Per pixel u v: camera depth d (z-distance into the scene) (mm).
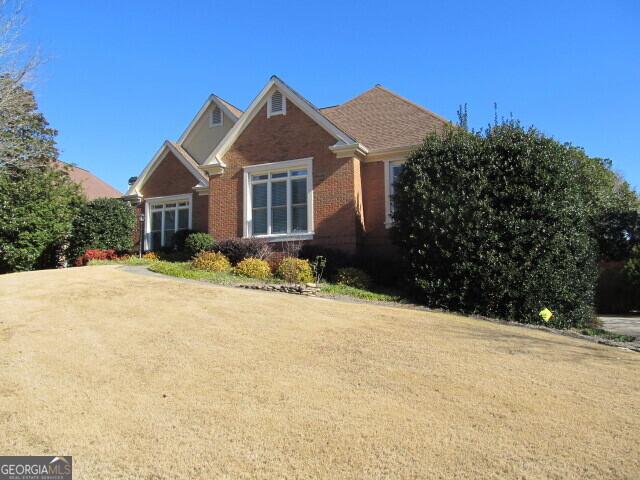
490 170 13023
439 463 4492
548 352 8453
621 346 10102
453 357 7684
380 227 18156
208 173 20203
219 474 4281
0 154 23625
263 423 5219
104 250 21359
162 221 24594
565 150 13383
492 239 12398
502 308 12508
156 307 10375
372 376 6691
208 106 27312
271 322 9438
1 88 22000
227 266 16625
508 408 5766
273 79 19219
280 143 18953
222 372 6723
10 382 6234
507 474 4324
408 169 14273
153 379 6441
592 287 13484
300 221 18391
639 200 33344
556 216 12359
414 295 13781
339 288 14664
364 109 21516
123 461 4461
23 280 13578
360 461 4504
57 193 21453
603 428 5320
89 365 6926
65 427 5078
